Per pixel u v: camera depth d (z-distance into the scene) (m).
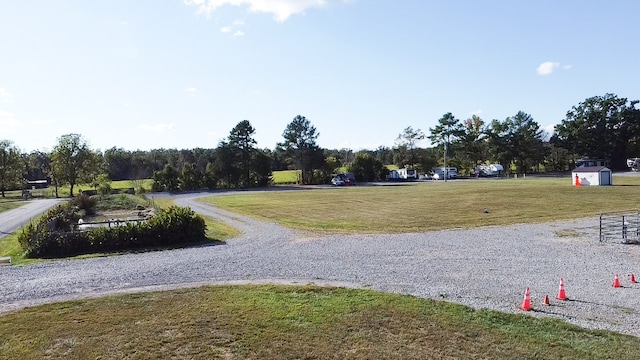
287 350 9.08
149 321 10.68
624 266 15.95
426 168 102.44
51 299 12.59
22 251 20.36
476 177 92.19
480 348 9.14
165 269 16.05
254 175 80.75
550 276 14.66
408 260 17.19
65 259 18.08
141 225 21.00
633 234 21.91
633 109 95.81
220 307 11.59
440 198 44.22
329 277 14.74
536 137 99.50
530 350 9.04
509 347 9.17
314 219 30.81
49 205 49.06
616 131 95.94
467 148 103.50
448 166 101.00
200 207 42.09
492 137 99.44
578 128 97.50
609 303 11.94
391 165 124.81
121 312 11.34
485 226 25.95
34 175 103.69
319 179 86.50
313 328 10.16
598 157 97.56
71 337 9.80
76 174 70.50
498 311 11.26
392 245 20.36
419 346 9.23
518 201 38.97
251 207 40.47
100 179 69.75
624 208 32.94
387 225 27.11
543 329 10.12
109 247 20.25
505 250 18.89
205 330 10.07
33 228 21.03
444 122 103.25
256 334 9.84
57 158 69.56
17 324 10.59
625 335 9.78
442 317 10.82
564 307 11.64
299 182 86.75
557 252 18.42
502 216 30.06
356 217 31.41
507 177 88.19
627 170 91.56
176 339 9.61
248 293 12.86
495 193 46.91
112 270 15.92
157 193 67.88
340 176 80.69
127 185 84.12
